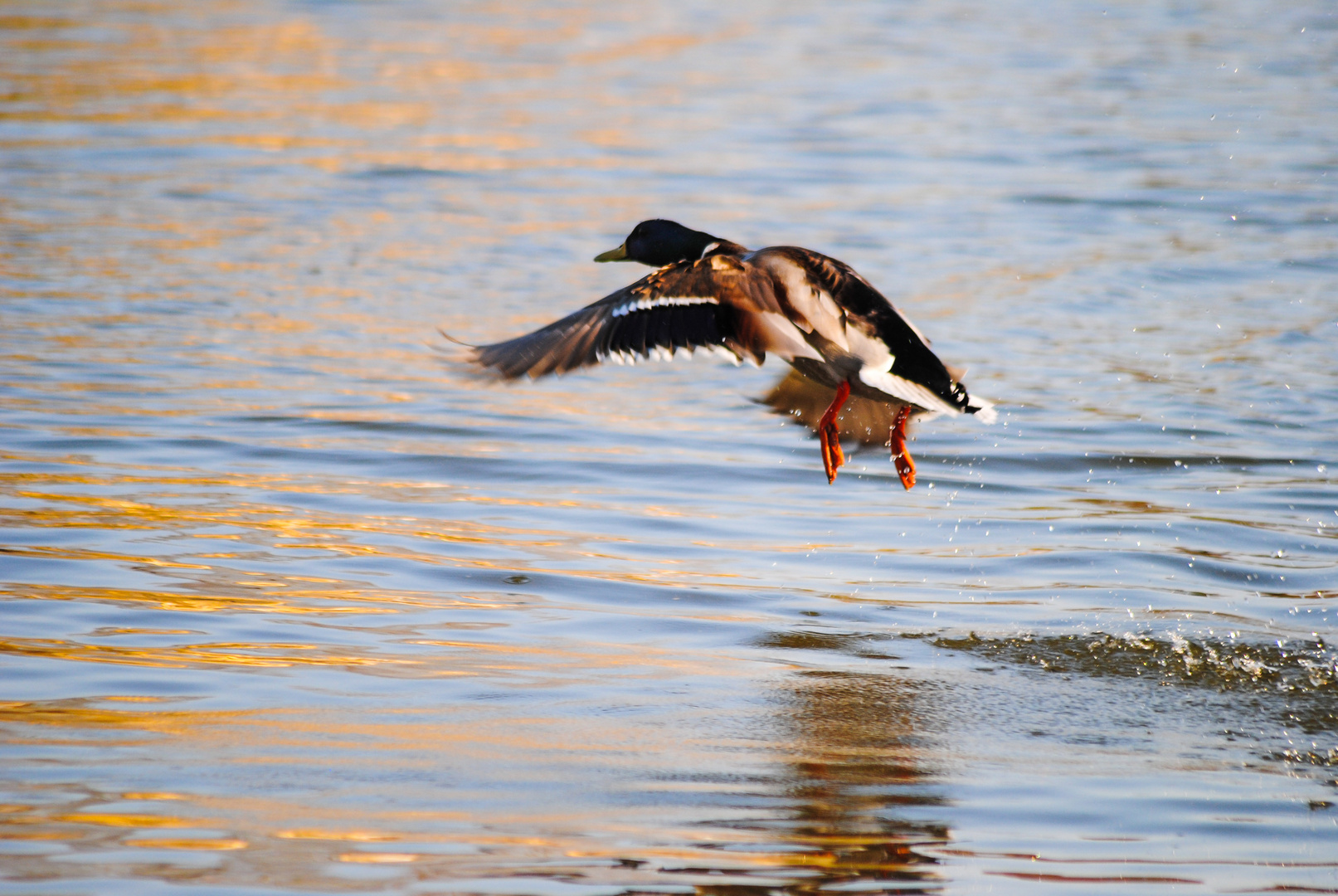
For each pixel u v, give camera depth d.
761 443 13.60
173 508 11.27
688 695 8.48
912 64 35.69
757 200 22.84
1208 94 31.83
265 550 10.52
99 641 8.81
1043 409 14.49
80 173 23.66
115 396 13.95
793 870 6.43
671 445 13.48
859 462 13.17
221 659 8.66
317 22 40.03
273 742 7.58
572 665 8.87
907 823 6.94
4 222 20.56
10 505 11.11
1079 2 46.31
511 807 6.96
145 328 16.12
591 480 12.45
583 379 15.62
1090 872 6.48
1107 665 9.14
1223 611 10.06
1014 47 38.03
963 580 10.61
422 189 23.34
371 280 18.22
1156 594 10.36
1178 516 11.92
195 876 6.18
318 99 30.31
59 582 9.72
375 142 26.64
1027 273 19.14
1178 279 18.95
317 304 17.23
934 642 9.49
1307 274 19.12
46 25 37.69
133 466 12.18
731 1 46.16
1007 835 6.84
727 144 26.98
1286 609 10.11
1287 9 44.41
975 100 31.20
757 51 37.31
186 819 6.69
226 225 20.86
